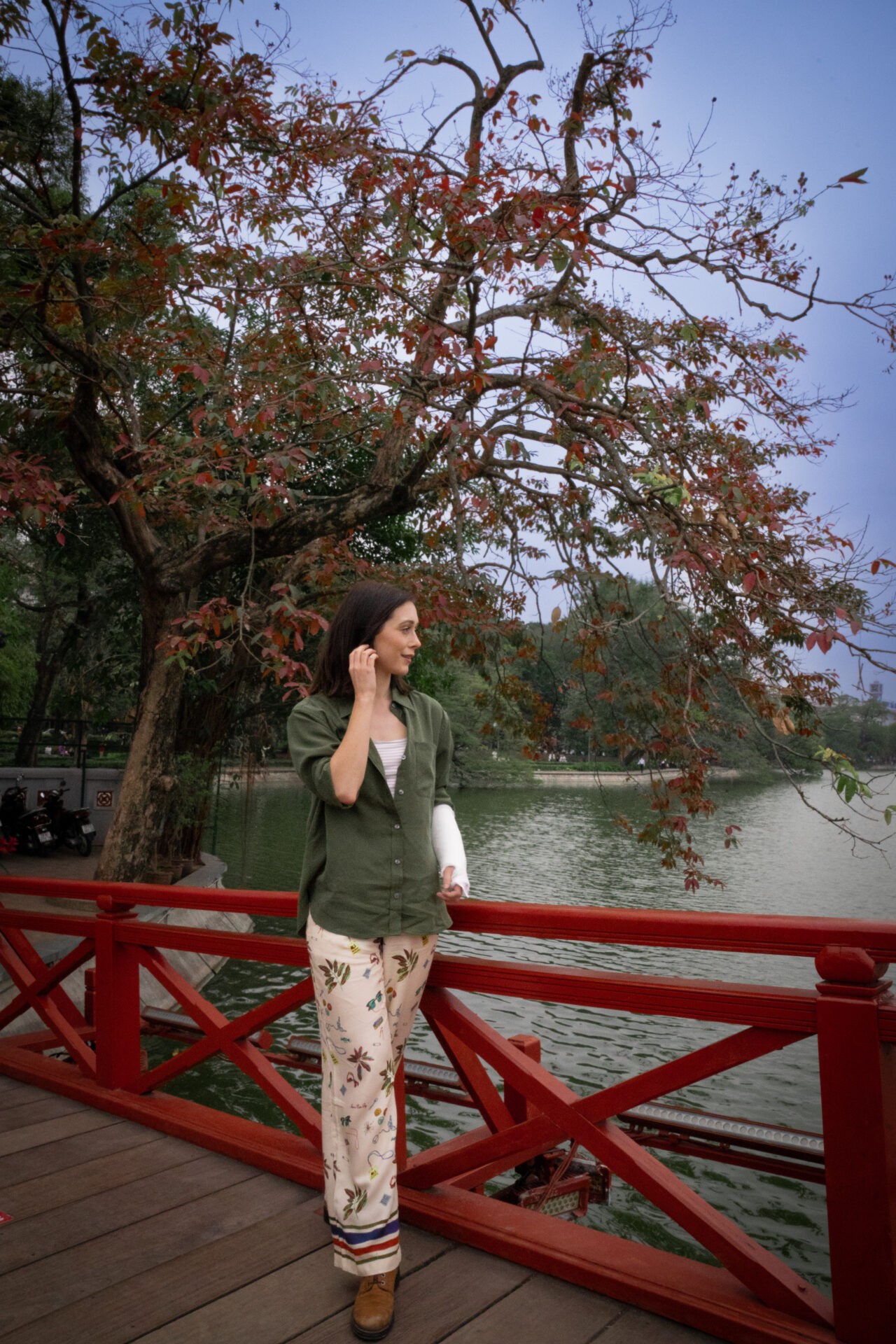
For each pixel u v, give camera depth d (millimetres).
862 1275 1793
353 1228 2111
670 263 7652
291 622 6668
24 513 7016
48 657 26250
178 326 8141
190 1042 6625
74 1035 3852
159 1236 2531
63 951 8117
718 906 16656
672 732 6465
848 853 24312
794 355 7246
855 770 4812
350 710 2336
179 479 7176
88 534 15336
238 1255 2432
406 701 2406
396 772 2307
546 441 7875
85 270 9789
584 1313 2102
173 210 7590
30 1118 3436
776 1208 6020
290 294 7848
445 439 7375
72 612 26125
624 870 20516
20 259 9078
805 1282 1962
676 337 7652
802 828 31094
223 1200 2736
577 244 6062
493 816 32719
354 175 7059
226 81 7199
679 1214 2082
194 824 13141
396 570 8977
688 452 6957
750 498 6289
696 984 2084
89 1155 3080
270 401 6961
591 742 7242
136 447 7840
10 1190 2822
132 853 10039
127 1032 3609
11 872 13148
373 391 6977
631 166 6762
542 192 6500
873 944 1818
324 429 8570
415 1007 2426
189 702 13055
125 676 20094
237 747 15203
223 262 7473
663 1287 2090
